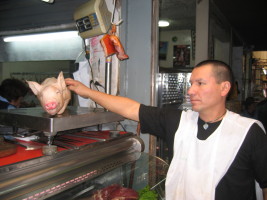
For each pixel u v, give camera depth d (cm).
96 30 195
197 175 113
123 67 214
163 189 137
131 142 153
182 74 273
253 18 464
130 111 148
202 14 309
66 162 111
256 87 812
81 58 230
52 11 246
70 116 118
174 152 126
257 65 847
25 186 93
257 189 126
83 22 200
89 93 149
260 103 351
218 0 357
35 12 256
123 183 145
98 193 128
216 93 114
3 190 86
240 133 113
